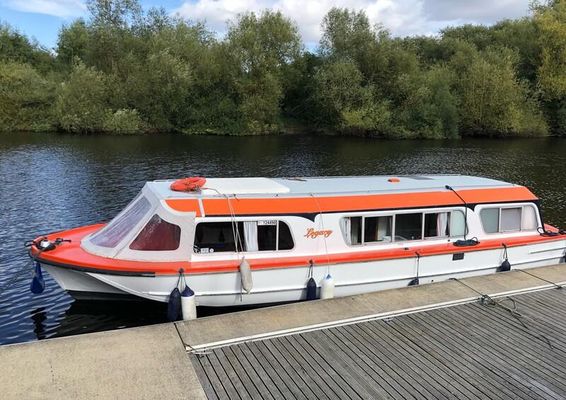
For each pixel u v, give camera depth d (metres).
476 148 49.75
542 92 65.50
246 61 63.00
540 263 14.32
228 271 11.16
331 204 12.33
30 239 18.47
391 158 42.06
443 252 12.88
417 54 74.44
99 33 62.66
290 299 11.84
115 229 12.02
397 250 12.65
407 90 61.19
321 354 8.52
